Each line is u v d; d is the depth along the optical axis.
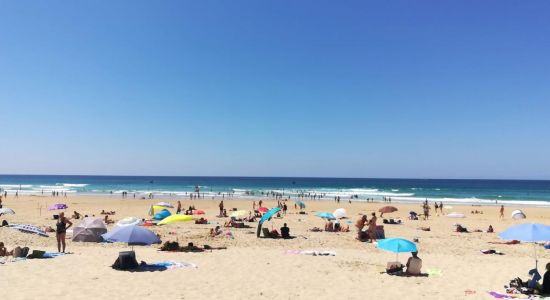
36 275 11.70
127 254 12.93
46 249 16.91
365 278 12.50
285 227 22.14
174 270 12.87
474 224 33.41
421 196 84.38
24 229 21.61
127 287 10.79
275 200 64.00
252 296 10.38
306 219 34.81
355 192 97.56
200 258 15.06
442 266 14.56
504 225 33.03
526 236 10.78
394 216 42.19
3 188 102.94
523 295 10.77
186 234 22.61
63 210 42.59
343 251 17.67
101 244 18.47
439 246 20.08
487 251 18.06
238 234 23.30
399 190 108.75
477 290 11.32
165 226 26.41
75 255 15.09
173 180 196.75
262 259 15.06
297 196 75.06
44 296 9.79
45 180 183.38
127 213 40.28
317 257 15.80
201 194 76.62
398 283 11.95
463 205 59.78
